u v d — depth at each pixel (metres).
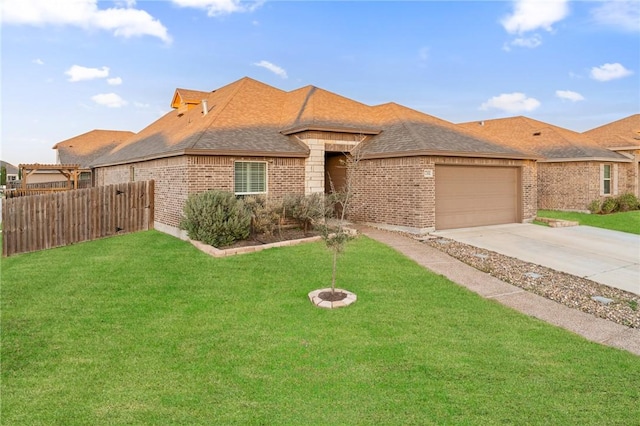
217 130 14.94
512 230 15.68
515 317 6.93
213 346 5.68
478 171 16.23
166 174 14.96
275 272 9.33
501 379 4.84
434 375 4.92
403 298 7.75
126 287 8.38
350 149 16.42
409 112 18.83
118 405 4.26
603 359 5.41
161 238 13.79
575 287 8.80
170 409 4.19
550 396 4.49
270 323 6.51
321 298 7.46
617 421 4.04
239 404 4.29
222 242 11.96
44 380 4.77
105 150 35.12
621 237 14.81
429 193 14.42
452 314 6.99
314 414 4.12
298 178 15.59
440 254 11.40
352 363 5.21
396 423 3.98
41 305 7.36
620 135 27.44
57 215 13.35
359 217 16.67
